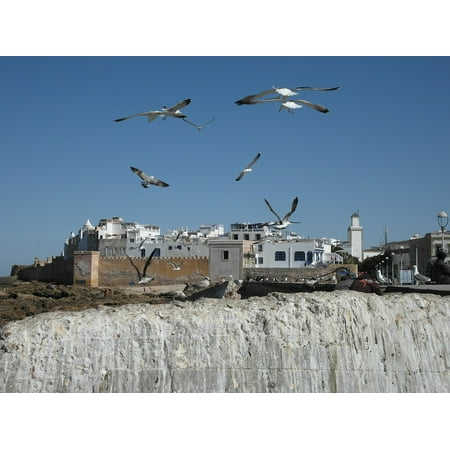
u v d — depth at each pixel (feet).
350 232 514.27
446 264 92.53
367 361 62.18
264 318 61.31
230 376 59.11
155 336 59.31
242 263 326.65
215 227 502.79
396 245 504.02
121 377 57.77
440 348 64.75
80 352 57.98
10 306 214.48
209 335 60.08
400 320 64.95
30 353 57.26
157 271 343.67
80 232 514.27
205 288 202.28
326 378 60.59
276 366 59.88
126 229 469.57
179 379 58.34
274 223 103.14
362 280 77.00
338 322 62.80
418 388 62.64
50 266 433.07
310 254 332.19
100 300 250.57
